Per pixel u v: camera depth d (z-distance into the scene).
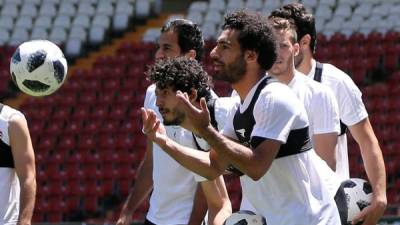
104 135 48.22
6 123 14.17
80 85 52.03
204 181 14.60
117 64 53.94
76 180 45.62
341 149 15.68
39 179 45.72
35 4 59.91
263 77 12.52
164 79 13.56
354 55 51.50
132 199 16.58
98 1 60.03
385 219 27.62
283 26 14.52
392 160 43.69
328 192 12.71
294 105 12.18
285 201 12.51
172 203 15.97
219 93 48.16
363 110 15.52
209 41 54.00
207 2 61.81
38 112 50.25
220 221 14.35
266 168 11.87
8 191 14.28
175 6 62.91
